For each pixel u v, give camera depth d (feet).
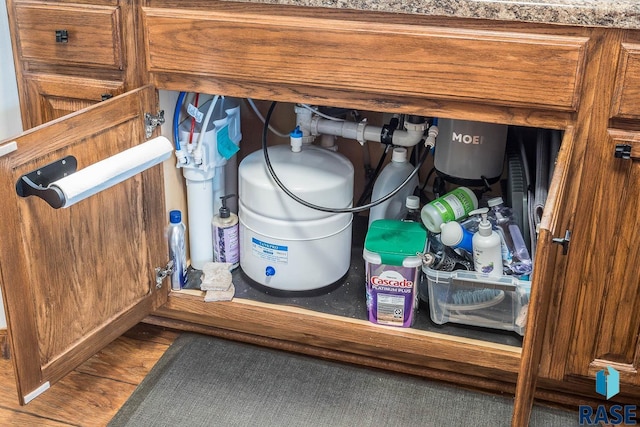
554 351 5.24
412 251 5.45
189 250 6.44
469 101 4.75
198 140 5.81
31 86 5.63
